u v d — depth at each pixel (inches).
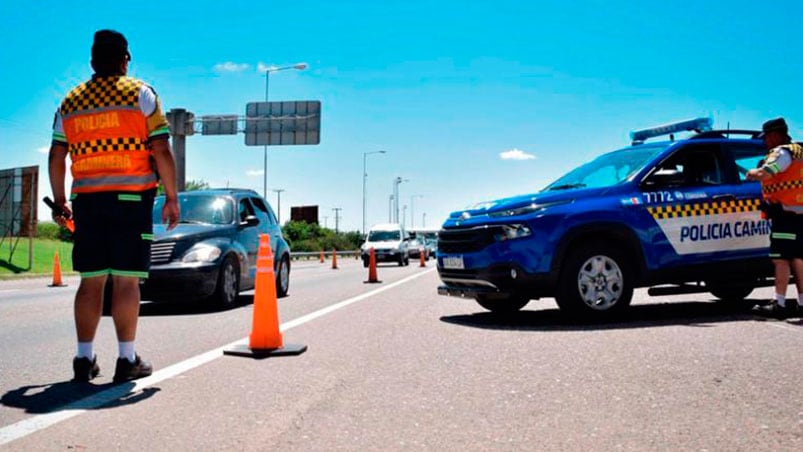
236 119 1341.0
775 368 171.3
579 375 168.1
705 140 298.5
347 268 1096.2
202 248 357.1
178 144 1241.4
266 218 450.9
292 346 214.5
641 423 127.0
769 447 112.5
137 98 171.0
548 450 112.7
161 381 169.2
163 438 121.1
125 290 170.6
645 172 284.8
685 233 281.4
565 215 266.4
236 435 122.5
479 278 275.3
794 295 359.6
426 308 346.3
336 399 148.6
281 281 451.5
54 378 176.2
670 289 288.8
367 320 295.1
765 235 295.4
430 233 2652.6
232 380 169.5
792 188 257.6
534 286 266.2
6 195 960.9
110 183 169.2
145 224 173.8
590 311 267.1
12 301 446.3
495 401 145.0
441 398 148.3
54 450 114.4
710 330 234.5
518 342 221.0
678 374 166.7
